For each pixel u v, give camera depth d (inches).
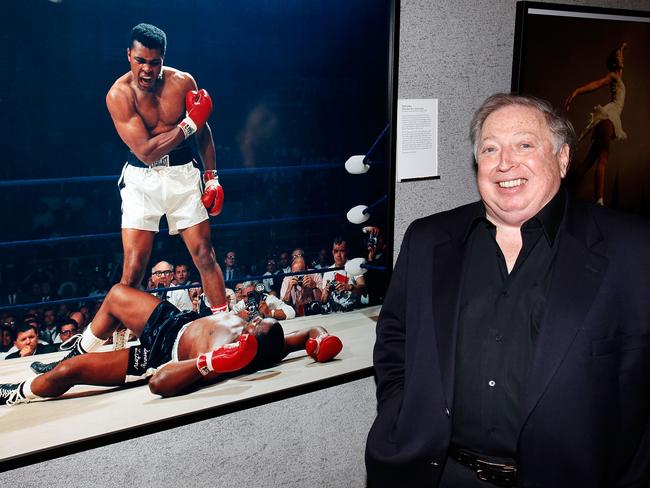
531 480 39.6
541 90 67.9
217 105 46.6
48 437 42.8
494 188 41.4
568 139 42.8
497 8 63.6
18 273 40.1
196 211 46.9
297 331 54.3
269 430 55.7
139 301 45.2
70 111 40.3
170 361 47.3
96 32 40.4
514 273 41.7
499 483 41.1
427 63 59.4
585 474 38.3
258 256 50.9
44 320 41.5
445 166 63.1
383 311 49.7
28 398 41.6
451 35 60.6
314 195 53.2
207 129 46.4
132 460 48.3
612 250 39.7
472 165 65.2
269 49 48.2
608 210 43.2
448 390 41.2
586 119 73.5
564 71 69.7
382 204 57.8
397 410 46.1
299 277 53.6
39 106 39.1
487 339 41.3
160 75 43.4
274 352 53.1
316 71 51.1
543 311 40.1
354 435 61.5
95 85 40.9
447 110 62.0
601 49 72.8
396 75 55.5
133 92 42.5
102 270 43.3
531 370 38.8
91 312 43.3
